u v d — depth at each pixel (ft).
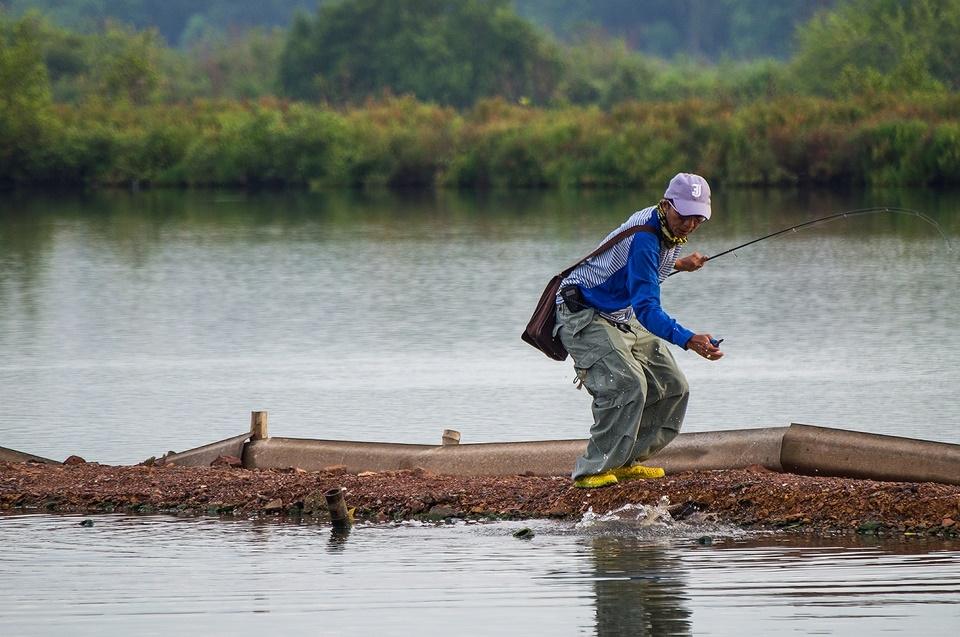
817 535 104.01
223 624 85.87
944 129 584.40
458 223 480.64
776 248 383.86
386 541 104.99
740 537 103.91
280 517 113.91
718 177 619.26
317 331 253.44
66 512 116.16
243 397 191.31
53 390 197.57
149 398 191.11
